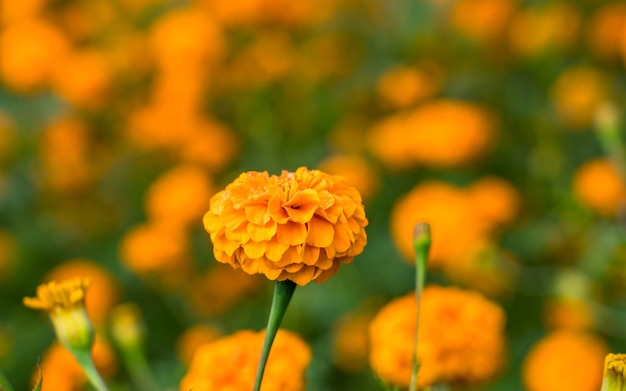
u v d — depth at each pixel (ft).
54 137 5.43
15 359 4.40
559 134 4.81
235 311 4.61
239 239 2.59
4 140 5.59
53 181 5.36
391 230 4.57
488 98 5.12
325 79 5.25
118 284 4.81
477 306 3.12
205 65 5.17
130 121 5.32
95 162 5.41
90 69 5.27
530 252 4.38
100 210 5.33
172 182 4.80
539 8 5.26
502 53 5.34
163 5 5.60
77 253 5.15
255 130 5.05
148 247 4.55
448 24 5.52
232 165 5.20
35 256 5.13
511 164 4.90
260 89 5.10
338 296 4.25
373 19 5.64
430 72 5.27
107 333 4.23
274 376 2.89
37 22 5.55
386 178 4.93
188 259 4.65
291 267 2.59
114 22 5.53
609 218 4.32
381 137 4.87
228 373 2.90
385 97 5.18
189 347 3.98
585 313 3.95
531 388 3.65
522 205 4.66
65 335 2.84
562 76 5.01
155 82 5.41
